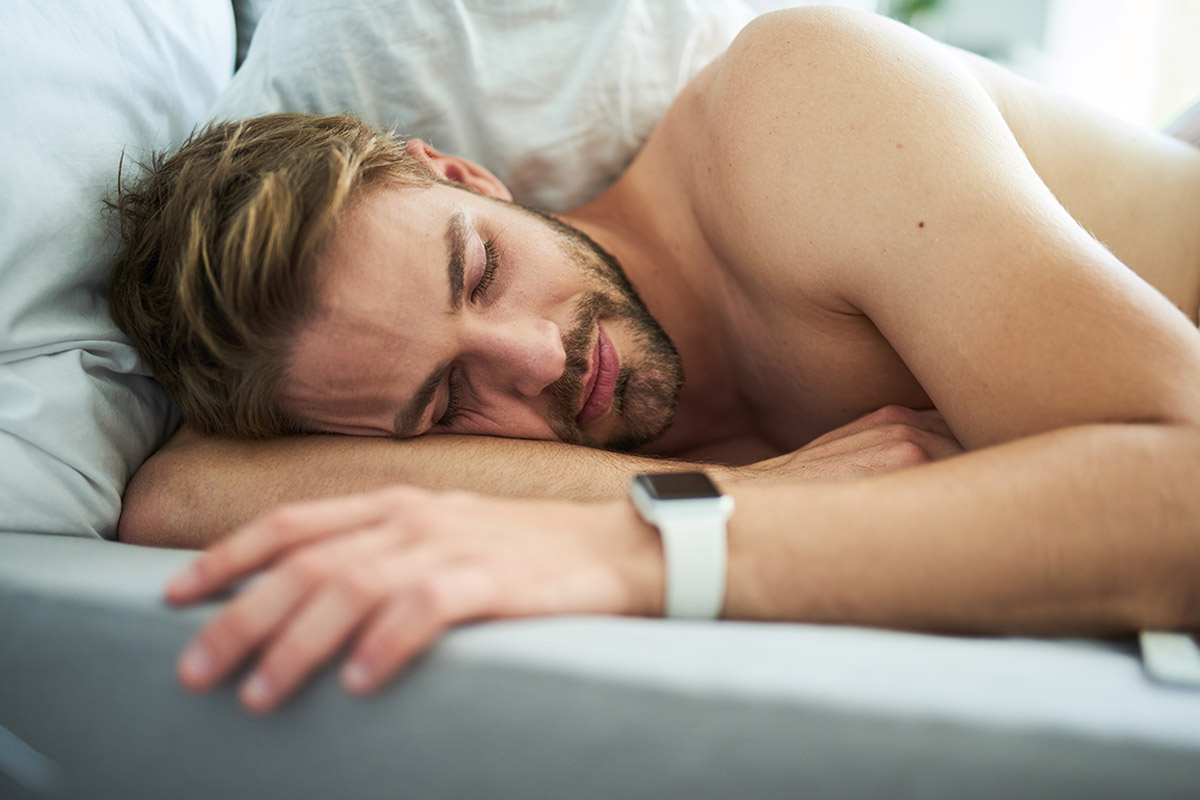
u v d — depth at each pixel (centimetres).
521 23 108
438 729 39
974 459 52
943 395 63
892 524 49
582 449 80
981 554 47
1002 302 59
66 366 76
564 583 46
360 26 103
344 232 71
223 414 79
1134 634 48
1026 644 46
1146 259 93
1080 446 50
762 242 82
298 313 70
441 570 43
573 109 109
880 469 71
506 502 51
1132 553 47
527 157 110
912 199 67
